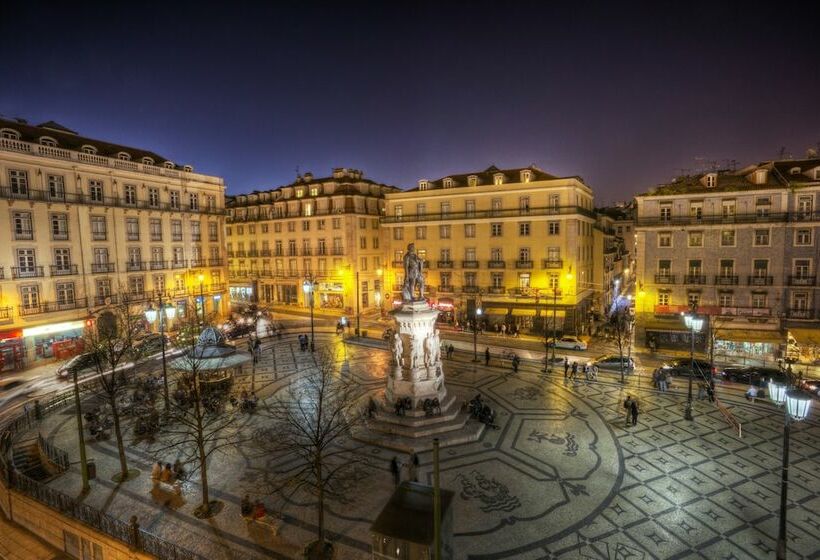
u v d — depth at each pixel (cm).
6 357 3581
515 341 4453
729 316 3822
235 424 2423
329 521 1600
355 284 6059
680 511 1631
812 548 1434
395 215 5597
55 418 2564
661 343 4050
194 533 1545
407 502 1312
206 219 5350
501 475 1888
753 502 1681
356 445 2177
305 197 6322
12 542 1681
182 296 4981
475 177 5138
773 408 2594
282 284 6744
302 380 3175
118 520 1505
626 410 2562
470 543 1473
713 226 3841
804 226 3612
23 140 3803
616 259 7212
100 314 4128
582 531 1528
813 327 3591
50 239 3888
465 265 5119
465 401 2638
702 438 2211
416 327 2417
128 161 4500
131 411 2545
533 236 4766
